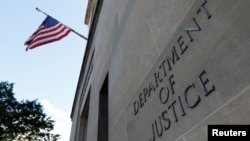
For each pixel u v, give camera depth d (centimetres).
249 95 163
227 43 196
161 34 343
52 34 1136
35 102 2761
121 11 670
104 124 717
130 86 452
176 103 261
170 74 291
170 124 266
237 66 180
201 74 224
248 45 172
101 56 924
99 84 837
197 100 222
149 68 367
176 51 285
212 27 221
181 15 290
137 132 368
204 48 228
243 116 166
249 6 179
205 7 240
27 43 1123
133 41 489
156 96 319
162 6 358
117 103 531
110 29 806
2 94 2600
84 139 1332
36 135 2664
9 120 2484
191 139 220
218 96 195
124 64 529
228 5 204
